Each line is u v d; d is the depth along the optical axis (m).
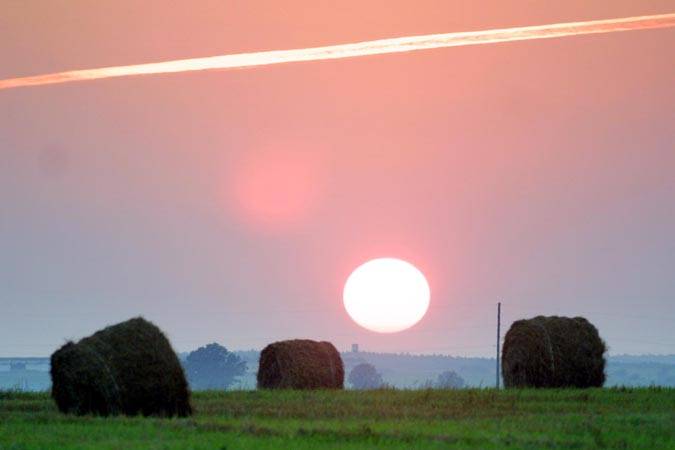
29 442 87.12
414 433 91.62
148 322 120.12
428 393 132.38
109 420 103.81
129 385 115.88
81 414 115.38
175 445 84.69
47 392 144.12
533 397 127.81
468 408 114.88
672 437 92.38
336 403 120.81
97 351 116.38
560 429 95.81
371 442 87.62
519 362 159.50
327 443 86.88
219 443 86.00
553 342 158.12
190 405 118.50
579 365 157.88
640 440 89.81
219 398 130.50
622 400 125.00
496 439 88.62
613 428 96.75
